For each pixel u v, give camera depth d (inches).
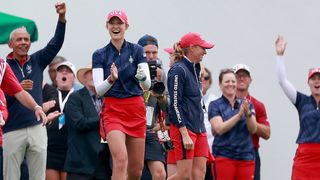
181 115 1053.8
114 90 983.6
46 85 1148.5
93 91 1098.1
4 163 1044.5
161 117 1101.1
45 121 922.1
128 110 984.9
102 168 1081.4
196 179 1075.9
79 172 1076.5
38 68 1067.3
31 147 1044.5
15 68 1058.7
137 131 989.8
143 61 990.4
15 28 1167.0
